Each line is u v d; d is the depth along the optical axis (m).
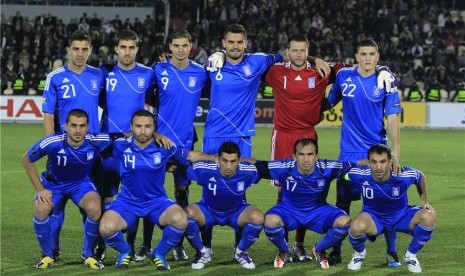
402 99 30.02
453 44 32.31
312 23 32.56
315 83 9.28
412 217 8.45
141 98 9.14
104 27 32.28
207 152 9.23
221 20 32.84
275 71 9.38
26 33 31.03
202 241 8.95
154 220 8.55
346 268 8.64
